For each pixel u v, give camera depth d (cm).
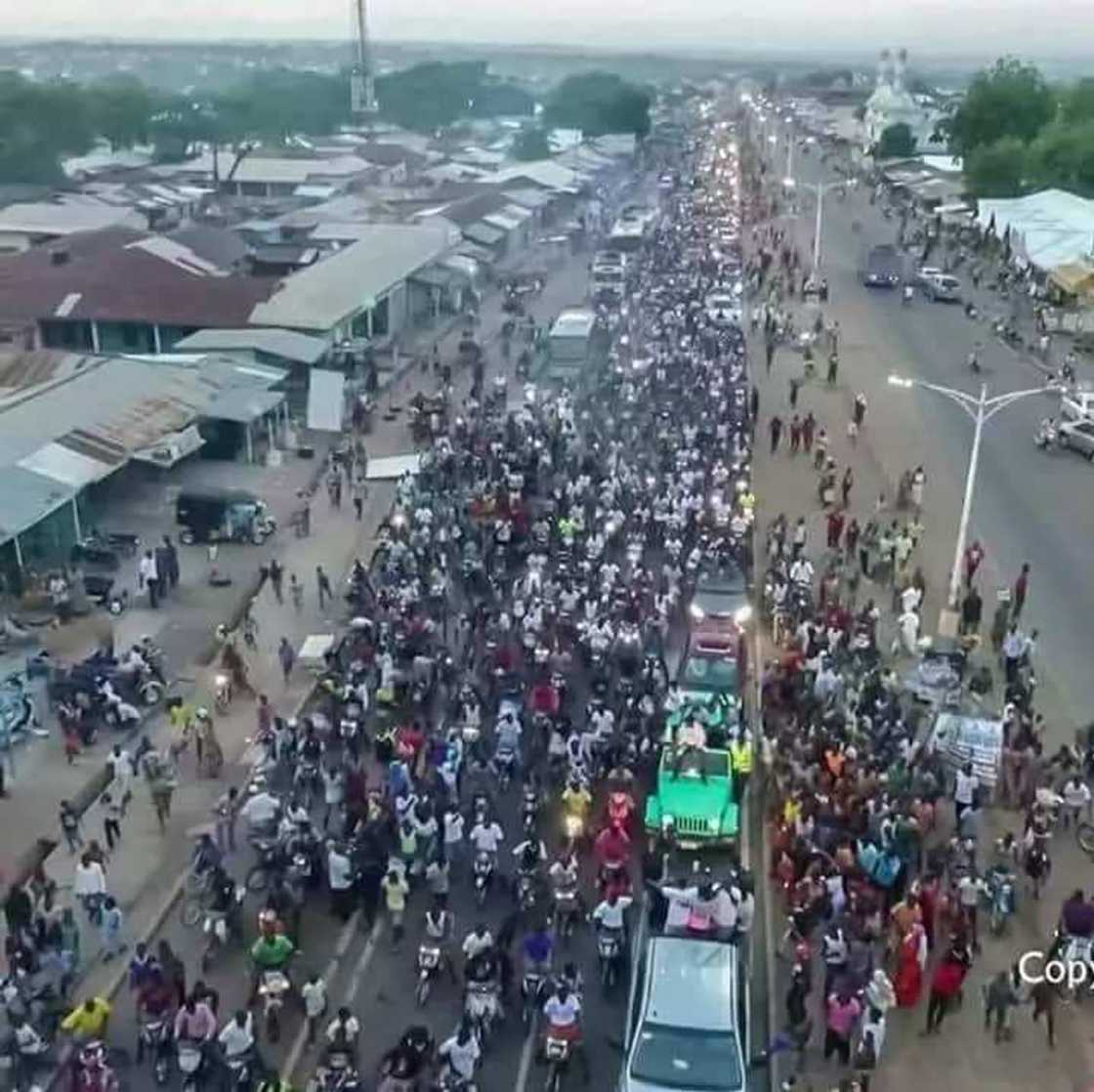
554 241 9669
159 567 3650
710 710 2777
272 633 3431
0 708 2772
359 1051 2005
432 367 6256
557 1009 1948
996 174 10712
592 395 5456
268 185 11562
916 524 4219
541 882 2309
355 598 3547
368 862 2311
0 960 2153
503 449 4534
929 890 2189
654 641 3203
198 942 2250
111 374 4834
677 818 2464
